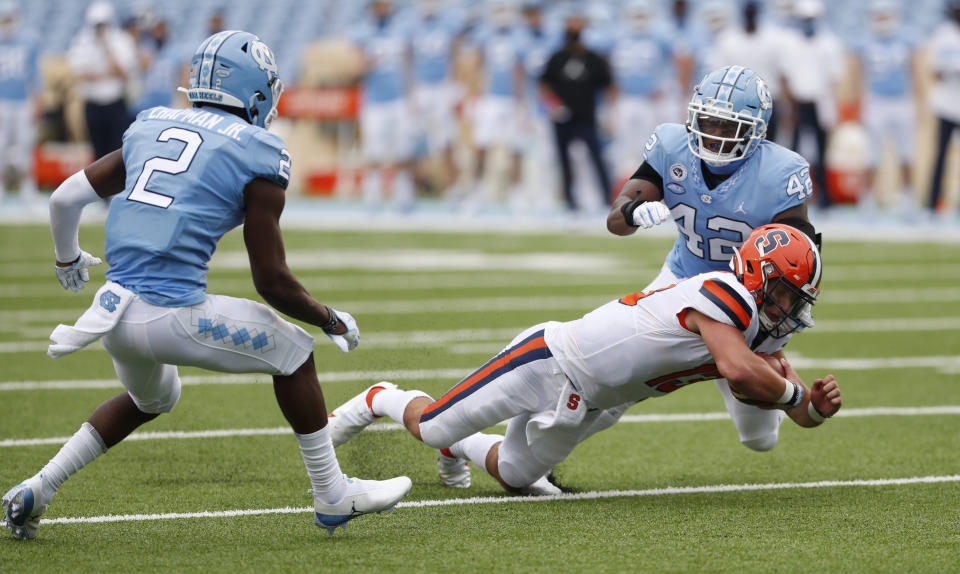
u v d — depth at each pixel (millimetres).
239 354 12352
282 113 65062
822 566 11883
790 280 13102
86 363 23984
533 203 59688
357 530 13281
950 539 12906
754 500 14812
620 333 13531
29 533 12695
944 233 49812
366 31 54062
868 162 54469
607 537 12969
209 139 12406
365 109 54750
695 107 14812
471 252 43469
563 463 16953
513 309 30531
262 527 13391
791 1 49562
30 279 36062
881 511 14188
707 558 12141
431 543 12703
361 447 16609
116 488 15133
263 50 12961
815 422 13688
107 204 54562
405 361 22641
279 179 12414
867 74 50844
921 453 17422
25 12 84938
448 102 55312
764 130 14867
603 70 50031
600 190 55594
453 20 55125
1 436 17828
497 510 14289
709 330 13094
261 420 19328
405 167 56094
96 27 50500
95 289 34000
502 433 19250
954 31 48125
